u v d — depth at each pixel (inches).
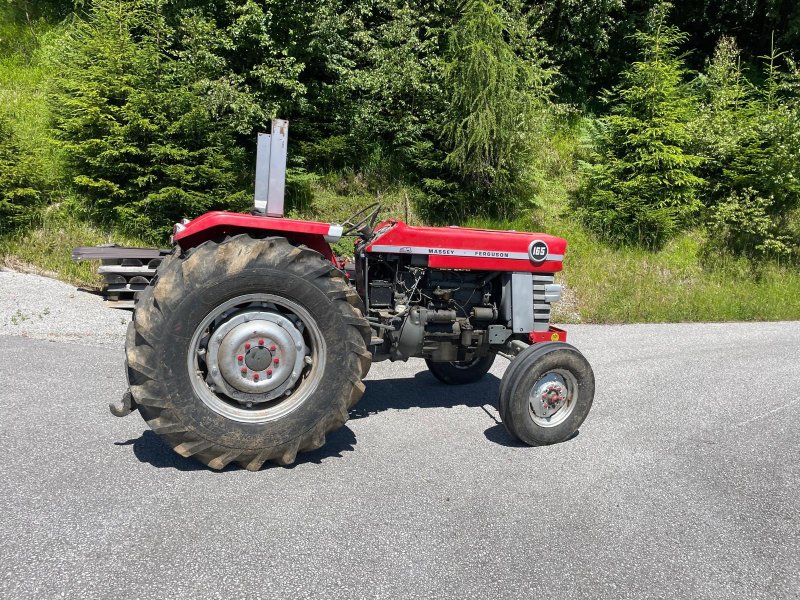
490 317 169.9
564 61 524.1
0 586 87.5
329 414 133.0
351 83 391.9
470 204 416.5
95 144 320.2
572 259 390.0
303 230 135.6
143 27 361.4
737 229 419.5
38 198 323.3
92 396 168.4
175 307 120.5
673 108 424.8
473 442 152.8
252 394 129.9
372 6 439.2
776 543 111.5
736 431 169.3
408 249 158.4
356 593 90.4
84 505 111.5
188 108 340.2
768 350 271.7
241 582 91.5
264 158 146.0
